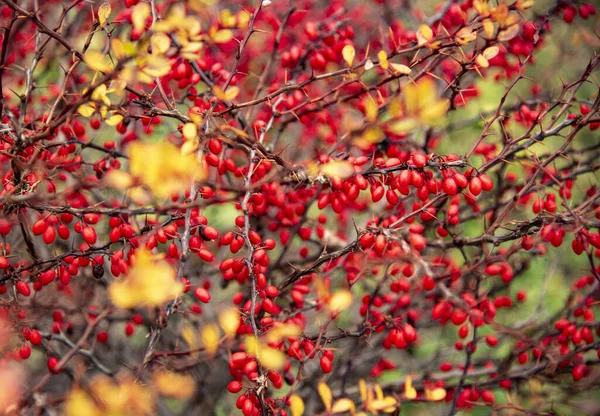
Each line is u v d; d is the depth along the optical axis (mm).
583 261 1800
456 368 1597
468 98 1549
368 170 1322
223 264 1317
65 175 1479
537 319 1592
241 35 1534
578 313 1447
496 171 1496
